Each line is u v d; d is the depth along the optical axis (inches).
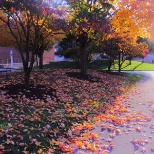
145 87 478.3
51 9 250.5
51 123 207.8
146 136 189.5
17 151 150.7
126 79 593.6
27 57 306.0
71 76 462.9
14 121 195.9
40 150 156.0
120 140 181.2
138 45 681.0
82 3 318.0
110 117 239.0
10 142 157.8
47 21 286.5
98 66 1021.2
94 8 309.7
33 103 252.8
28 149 156.4
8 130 174.7
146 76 726.5
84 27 302.7
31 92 290.2
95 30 310.0
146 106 297.0
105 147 167.5
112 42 648.4
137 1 233.1
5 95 265.7
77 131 198.2
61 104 270.8
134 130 203.3
